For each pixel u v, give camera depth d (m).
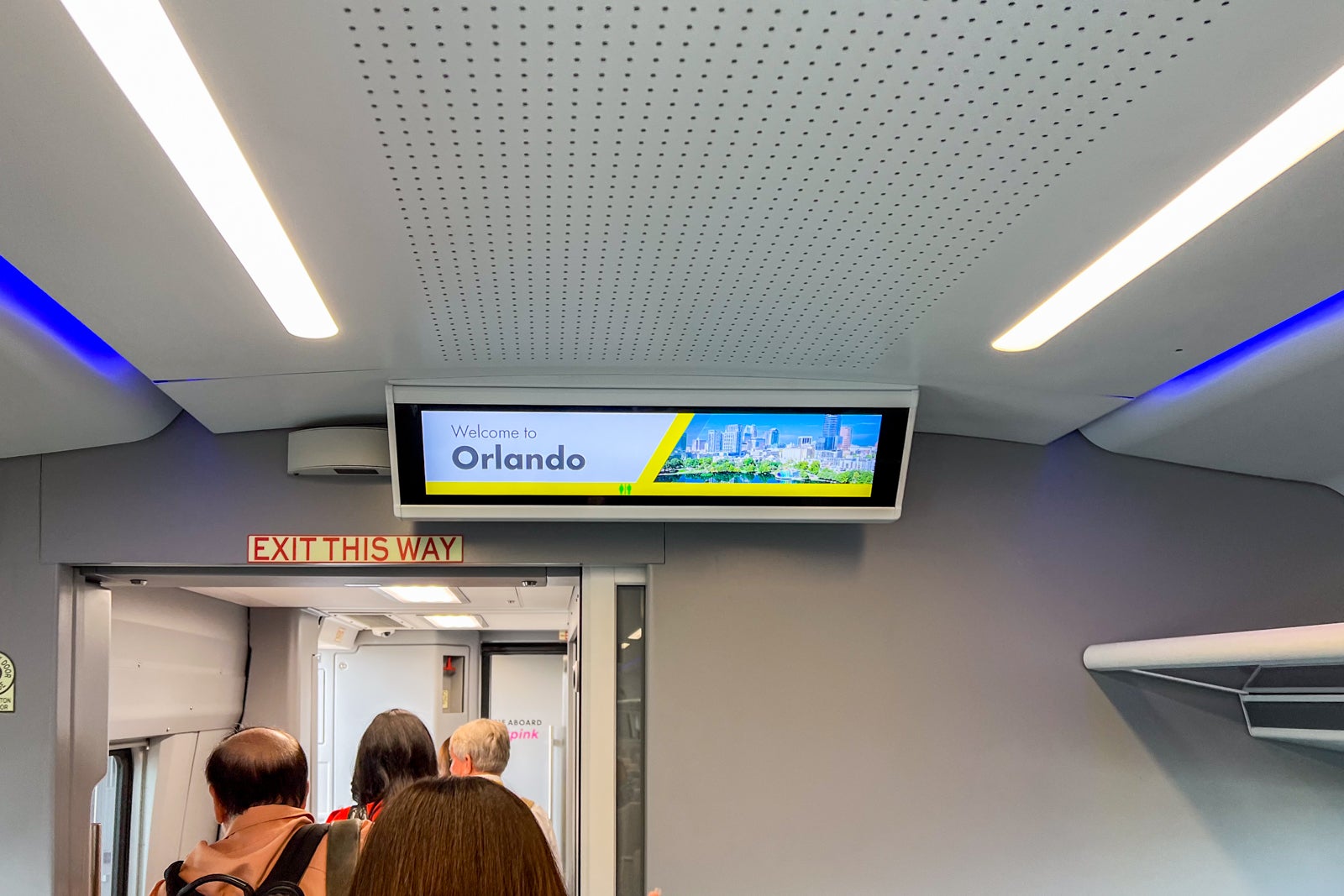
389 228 2.33
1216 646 3.35
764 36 1.68
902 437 3.63
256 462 3.94
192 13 1.58
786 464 3.61
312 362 3.27
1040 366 3.38
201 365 3.23
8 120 1.85
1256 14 1.63
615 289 2.72
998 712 4.07
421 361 3.30
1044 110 1.89
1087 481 4.27
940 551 4.16
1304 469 4.16
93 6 1.56
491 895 1.47
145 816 5.14
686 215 2.29
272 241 2.40
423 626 8.02
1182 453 4.12
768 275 2.63
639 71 1.76
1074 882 3.97
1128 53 1.73
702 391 3.54
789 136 1.97
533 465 3.55
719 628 4.01
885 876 3.90
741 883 3.84
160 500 3.87
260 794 2.70
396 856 1.49
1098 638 4.17
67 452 3.87
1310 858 4.04
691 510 3.60
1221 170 2.14
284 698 6.36
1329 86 1.83
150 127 1.89
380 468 3.83
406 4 1.58
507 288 2.70
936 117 1.91
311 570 4.01
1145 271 2.63
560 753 8.95
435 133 1.93
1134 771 4.07
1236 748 4.11
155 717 5.03
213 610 5.86
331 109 1.85
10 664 3.74
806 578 4.08
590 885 3.87
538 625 8.00
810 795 3.93
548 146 1.99
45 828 3.65
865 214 2.29
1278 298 2.80
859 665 4.05
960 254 2.51
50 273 2.52
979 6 1.61
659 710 3.93
